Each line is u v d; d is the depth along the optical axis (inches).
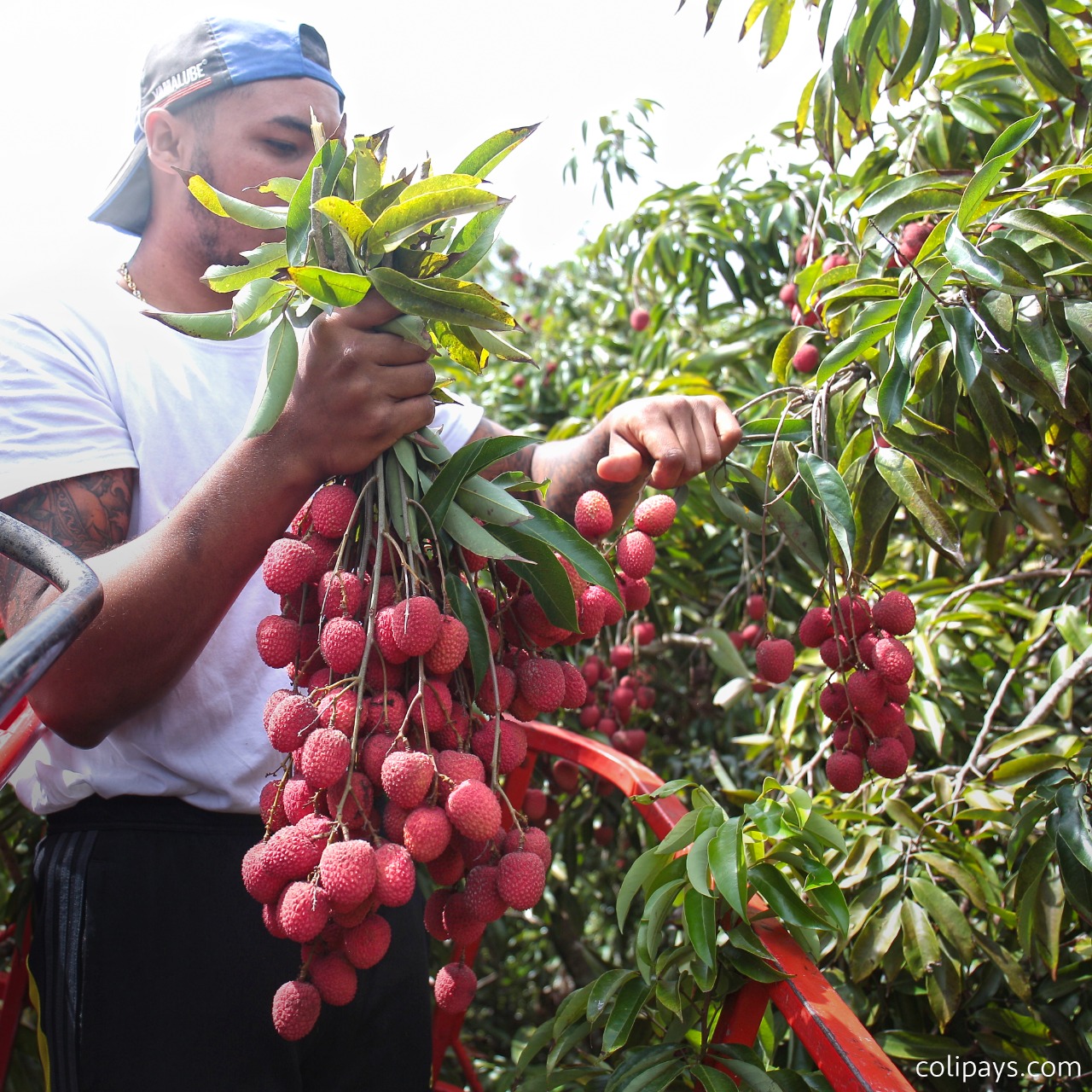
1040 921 53.5
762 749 86.6
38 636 23.9
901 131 76.9
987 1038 59.5
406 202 35.4
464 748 36.6
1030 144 71.8
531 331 173.3
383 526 36.6
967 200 48.9
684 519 97.5
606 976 44.9
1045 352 49.1
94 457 47.3
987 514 75.7
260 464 38.2
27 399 46.9
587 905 123.2
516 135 38.8
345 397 36.8
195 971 48.2
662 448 46.0
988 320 51.7
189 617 40.6
